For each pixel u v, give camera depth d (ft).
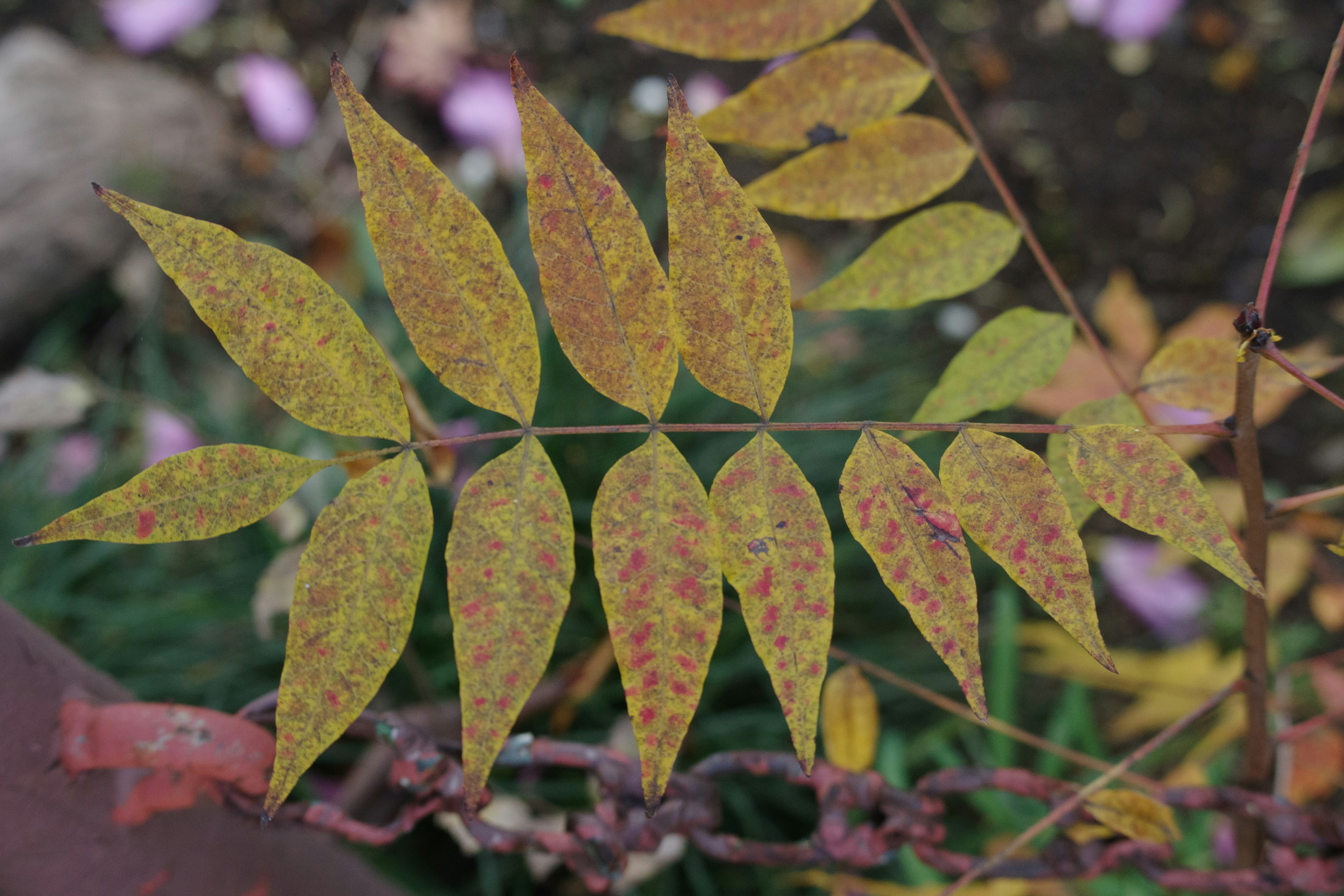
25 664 1.34
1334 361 1.51
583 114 5.40
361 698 1.24
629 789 1.42
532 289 3.93
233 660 3.64
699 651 1.26
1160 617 4.00
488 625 1.25
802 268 5.01
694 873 3.29
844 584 3.95
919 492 1.28
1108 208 5.46
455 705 2.83
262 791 1.39
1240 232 5.31
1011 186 5.55
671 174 1.26
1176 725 1.50
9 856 1.37
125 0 5.66
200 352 4.75
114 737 1.36
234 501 1.25
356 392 1.27
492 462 1.27
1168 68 5.82
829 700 1.64
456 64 5.63
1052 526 1.27
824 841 1.43
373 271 4.32
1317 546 2.20
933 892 2.29
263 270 1.26
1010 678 3.23
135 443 4.25
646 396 1.28
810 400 4.34
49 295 4.83
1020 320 1.53
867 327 4.85
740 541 1.27
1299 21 5.88
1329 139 5.50
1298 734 1.59
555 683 2.87
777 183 1.51
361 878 1.77
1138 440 1.27
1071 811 1.44
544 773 3.32
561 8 5.89
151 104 5.25
